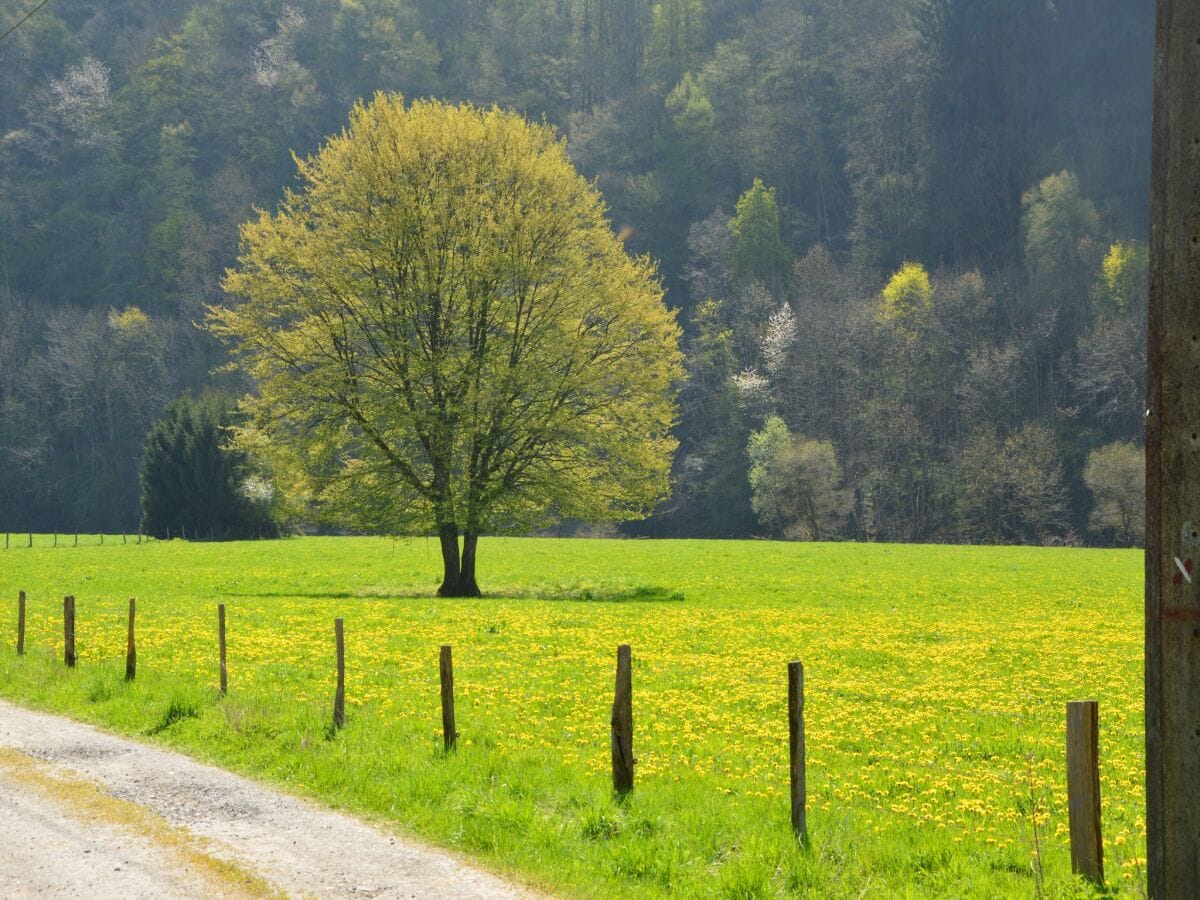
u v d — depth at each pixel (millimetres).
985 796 16906
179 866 13430
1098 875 11602
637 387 55469
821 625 42781
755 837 14023
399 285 53594
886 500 159375
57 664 28656
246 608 46812
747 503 165875
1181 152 9250
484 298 54062
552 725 21953
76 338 195750
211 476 123062
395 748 18984
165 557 85625
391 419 52344
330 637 36219
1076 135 194625
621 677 16094
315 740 19750
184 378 196875
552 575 72438
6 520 189125
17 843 14344
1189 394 9242
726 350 178375
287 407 53531
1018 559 89312
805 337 174500
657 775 17641
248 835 14742
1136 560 88688
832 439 167625
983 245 196000
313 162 55781
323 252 53438
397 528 54562
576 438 54844
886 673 30359
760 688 27047
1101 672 30531
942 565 81750
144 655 30906
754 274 192875
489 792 16438
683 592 59469
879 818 15438
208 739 20594
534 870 13227
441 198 53750
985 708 24797
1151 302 9453
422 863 13570
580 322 55469
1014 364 161125
